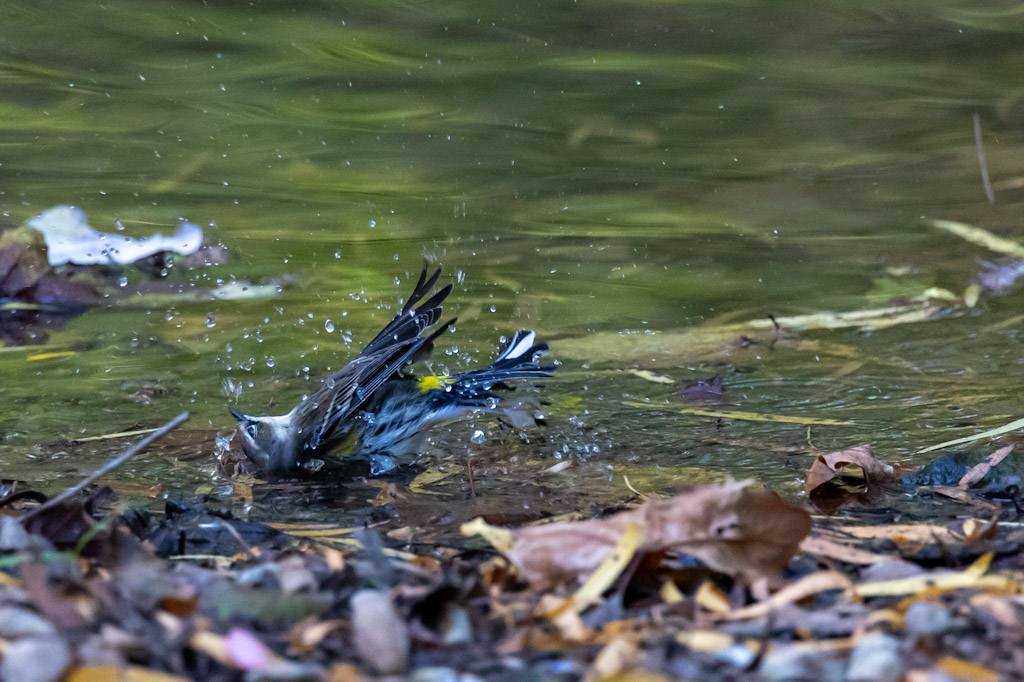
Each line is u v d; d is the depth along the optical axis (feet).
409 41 81.97
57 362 35.78
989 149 63.87
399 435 29.32
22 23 80.02
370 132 66.18
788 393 33.35
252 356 36.81
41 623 13.96
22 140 62.28
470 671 13.78
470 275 45.93
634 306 42.42
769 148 64.34
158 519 23.62
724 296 43.62
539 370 31.89
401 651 13.78
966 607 15.61
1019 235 50.16
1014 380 33.78
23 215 50.03
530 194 57.16
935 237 50.65
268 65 75.82
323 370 35.76
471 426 31.55
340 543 21.81
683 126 68.64
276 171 59.67
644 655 14.08
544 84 75.31
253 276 45.09
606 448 29.25
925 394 32.78
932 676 13.20
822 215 54.13
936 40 84.38
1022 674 13.47
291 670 13.53
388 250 48.73
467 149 64.13
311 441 27.89
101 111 67.26
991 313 40.83
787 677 13.44
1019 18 87.76
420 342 29.66
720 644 14.51
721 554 16.80
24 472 27.12
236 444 29.55
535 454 29.01
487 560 19.67
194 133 64.75
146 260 46.03
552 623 15.42
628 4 91.25
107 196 54.08
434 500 25.67
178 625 14.42
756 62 80.07
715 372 35.40
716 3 92.48
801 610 15.51
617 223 52.90
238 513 24.68
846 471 26.78
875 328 39.55
